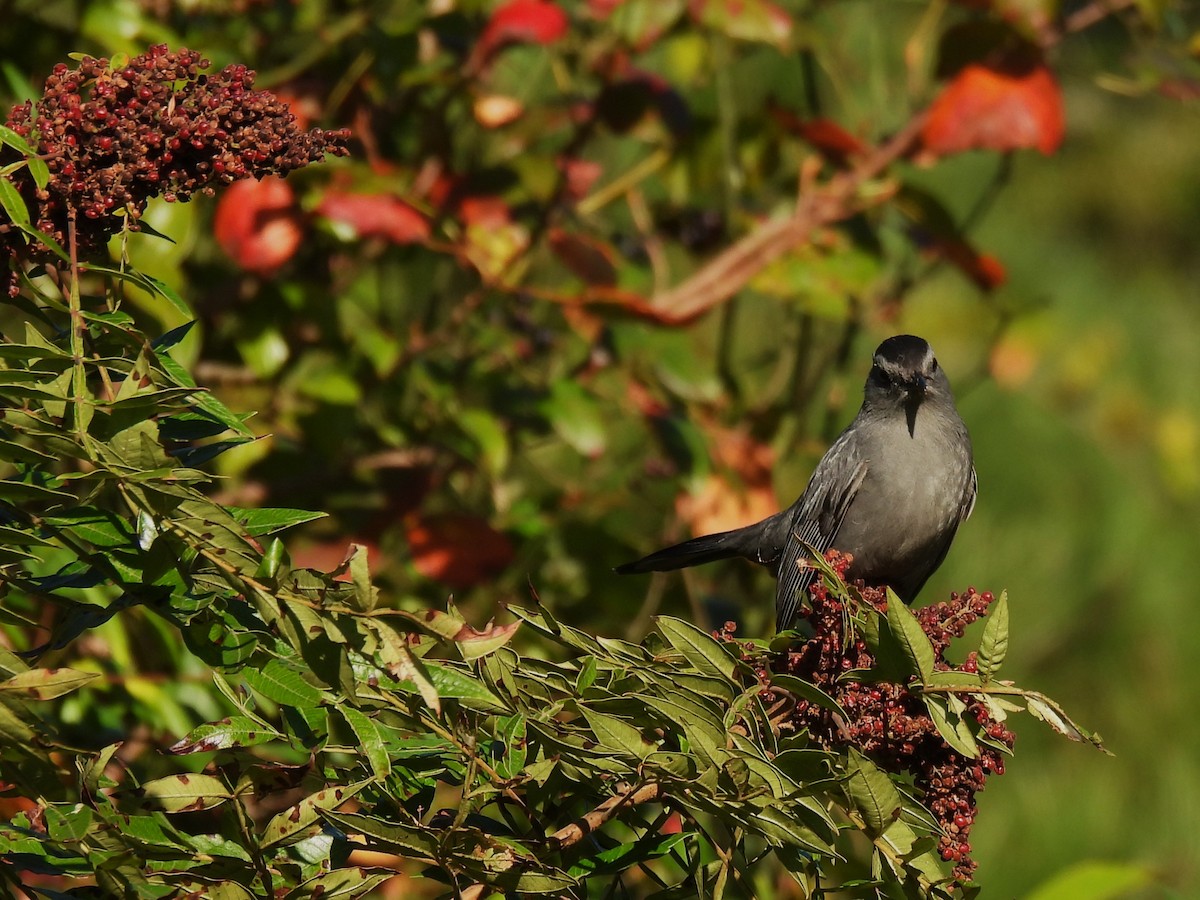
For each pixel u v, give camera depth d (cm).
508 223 901
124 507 488
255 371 870
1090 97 1945
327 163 828
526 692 492
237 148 493
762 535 1036
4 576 457
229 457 865
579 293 910
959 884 477
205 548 427
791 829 462
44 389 432
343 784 478
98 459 420
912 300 1535
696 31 989
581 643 493
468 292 998
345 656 427
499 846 461
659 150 984
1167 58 1015
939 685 502
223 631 452
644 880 825
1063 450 1598
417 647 453
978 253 991
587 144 1086
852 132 1112
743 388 1060
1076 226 1934
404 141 989
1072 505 1579
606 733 461
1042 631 1510
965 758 572
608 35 943
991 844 1359
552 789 518
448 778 519
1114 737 1471
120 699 695
